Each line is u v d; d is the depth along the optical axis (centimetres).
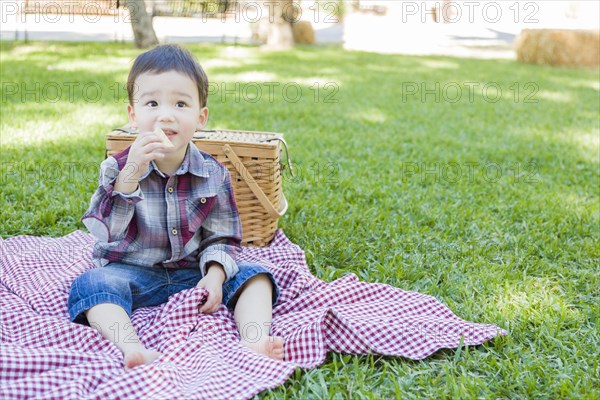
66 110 576
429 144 534
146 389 184
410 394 196
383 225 341
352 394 196
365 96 741
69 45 1070
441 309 246
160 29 1438
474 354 220
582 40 1142
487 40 1586
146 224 238
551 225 349
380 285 255
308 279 256
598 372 211
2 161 418
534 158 501
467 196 402
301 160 461
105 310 216
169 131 233
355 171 445
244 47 1215
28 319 222
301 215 352
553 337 233
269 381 194
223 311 232
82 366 193
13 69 777
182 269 246
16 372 190
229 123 561
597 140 570
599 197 410
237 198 297
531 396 199
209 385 189
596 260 309
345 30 1472
